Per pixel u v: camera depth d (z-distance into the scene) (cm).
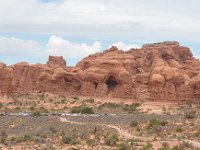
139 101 17988
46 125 9162
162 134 7588
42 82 19738
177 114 13312
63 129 8162
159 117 11819
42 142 6175
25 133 7238
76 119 11450
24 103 15850
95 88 19038
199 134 7256
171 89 17938
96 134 7338
